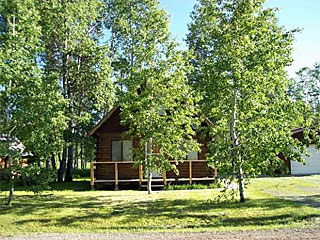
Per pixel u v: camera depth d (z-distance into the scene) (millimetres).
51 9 22031
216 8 13383
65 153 25812
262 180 21297
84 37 23844
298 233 8922
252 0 12766
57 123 14477
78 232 10094
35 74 13656
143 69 15281
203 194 15930
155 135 14891
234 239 8469
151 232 9664
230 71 12617
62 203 14195
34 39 14023
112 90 24031
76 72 23844
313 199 14156
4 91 13055
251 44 12547
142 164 15406
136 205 13492
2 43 13531
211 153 13047
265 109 12516
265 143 12188
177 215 11781
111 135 21125
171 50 15531
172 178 20391
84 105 24766
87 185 22266
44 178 13773
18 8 13625
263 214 11547
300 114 12461
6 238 9484
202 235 9023
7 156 13891
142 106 15078
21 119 13102
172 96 15273
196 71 14688
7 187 19625
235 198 14594
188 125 15422
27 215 12086
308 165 27141
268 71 12719
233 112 13078
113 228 10633
